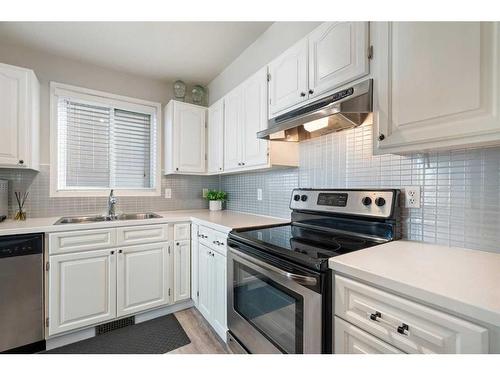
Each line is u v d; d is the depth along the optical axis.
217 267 1.77
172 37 2.04
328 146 1.66
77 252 1.77
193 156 2.60
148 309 2.05
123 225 1.95
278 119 1.55
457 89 0.83
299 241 1.28
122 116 2.61
